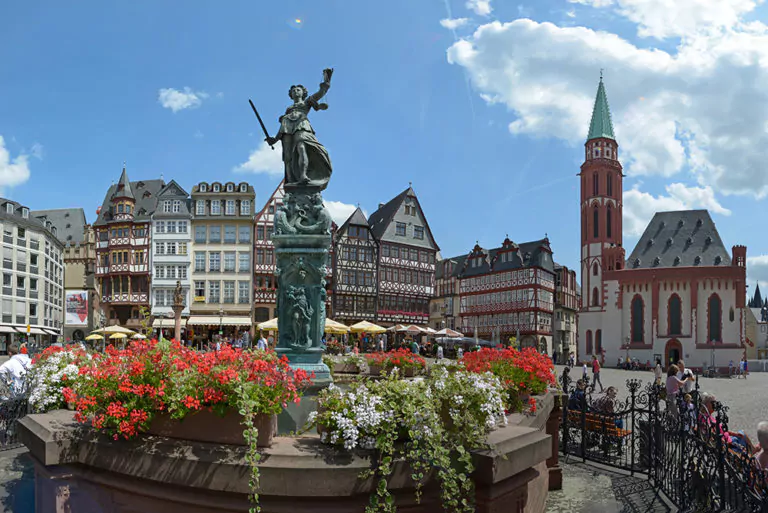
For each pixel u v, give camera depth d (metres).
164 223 59.41
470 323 80.38
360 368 13.08
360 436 4.45
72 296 70.62
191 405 4.37
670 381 13.82
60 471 4.86
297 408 6.84
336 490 4.16
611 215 80.50
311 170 9.59
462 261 84.88
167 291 58.97
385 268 62.53
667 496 7.71
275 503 4.19
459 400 4.71
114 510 4.75
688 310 70.00
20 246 60.94
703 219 75.69
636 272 72.88
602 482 8.55
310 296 9.15
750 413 19.36
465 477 4.38
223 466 4.19
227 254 59.09
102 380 4.87
